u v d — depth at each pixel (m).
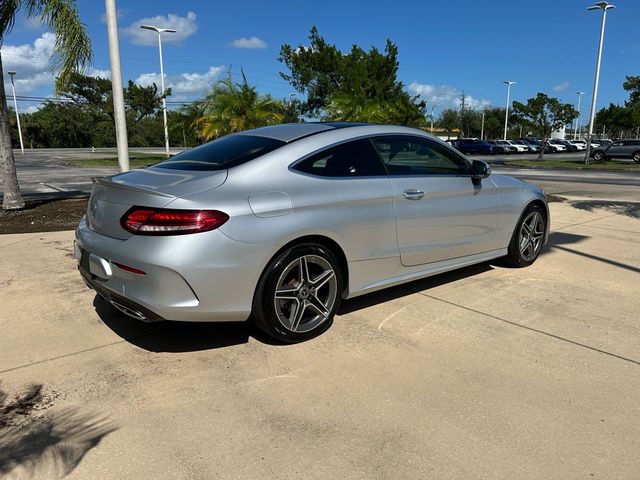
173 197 3.09
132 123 46.38
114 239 3.31
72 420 2.72
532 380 3.13
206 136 18.61
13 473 2.31
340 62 34.25
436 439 2.56
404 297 4.59
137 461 2.40
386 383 3.10
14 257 5.91
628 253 6.21
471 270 5.48
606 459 2.41
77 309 4.26
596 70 29.30
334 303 3.76
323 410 2.81
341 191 3.69
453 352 3.50
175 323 4.00
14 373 3.21
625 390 3.02
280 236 3.32
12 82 47.53
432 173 4.45
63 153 50.44
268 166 3.48
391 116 27.00
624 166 28.62
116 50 8.80
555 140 53.62
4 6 8.62
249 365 3.32
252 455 2.45
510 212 5.14
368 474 2.32
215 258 3.11
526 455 2.44
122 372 3.23
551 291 4.77
